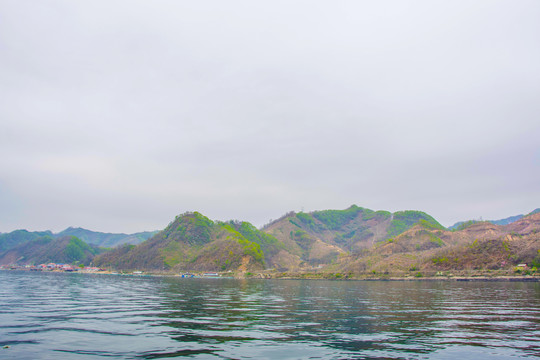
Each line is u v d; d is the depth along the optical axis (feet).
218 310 149.07
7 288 296.10
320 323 113.80
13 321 115.34
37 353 74.18
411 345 82.48
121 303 177.68
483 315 132.57
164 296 226.79
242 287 357.82
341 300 201.05
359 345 82.38
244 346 80.89
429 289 305.53
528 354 74.64
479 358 71.61
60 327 104.37
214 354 73.92
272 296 233.55
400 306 166.50
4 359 69.36
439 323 113.60
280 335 93.76
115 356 72.13
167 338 89.25
